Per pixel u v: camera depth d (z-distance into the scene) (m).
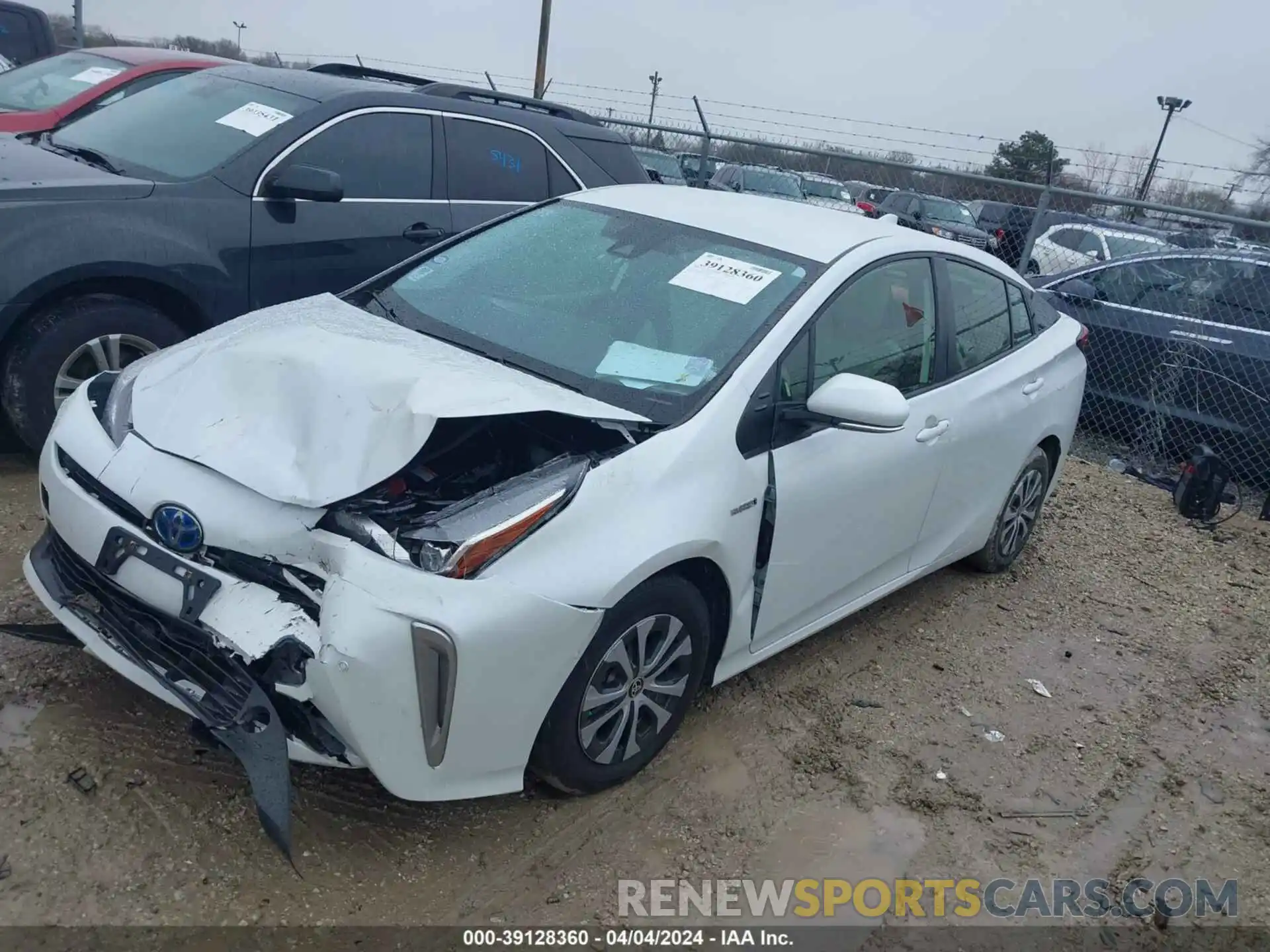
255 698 2.52
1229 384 7.30
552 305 3.59
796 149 10.02
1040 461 5.10
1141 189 10.27
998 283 4.71
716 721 3.66
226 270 4.91
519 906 2.73
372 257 5.45
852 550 3.79
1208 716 4.27
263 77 5.75
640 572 2.80
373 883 2.72
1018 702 4.14
